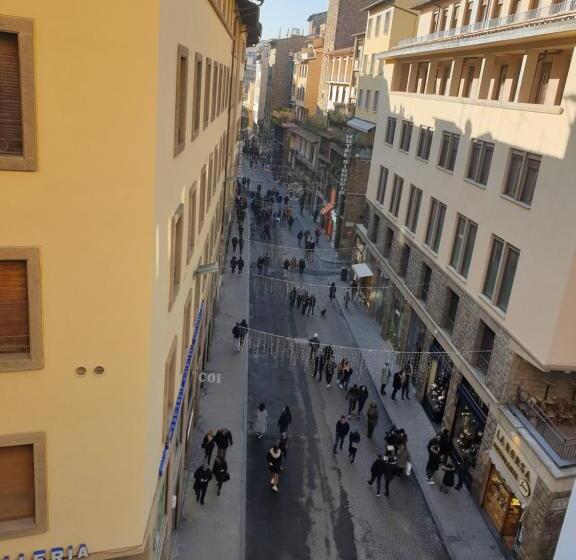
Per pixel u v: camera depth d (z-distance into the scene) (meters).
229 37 21.00
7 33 5.39
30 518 7.27
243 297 30.31
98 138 5.86
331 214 41.38
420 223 22.66
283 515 14.91
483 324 17.08
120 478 7.35
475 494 16.22
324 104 55.41
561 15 14.51
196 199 12.39
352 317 29.27
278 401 20.55
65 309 6.40
